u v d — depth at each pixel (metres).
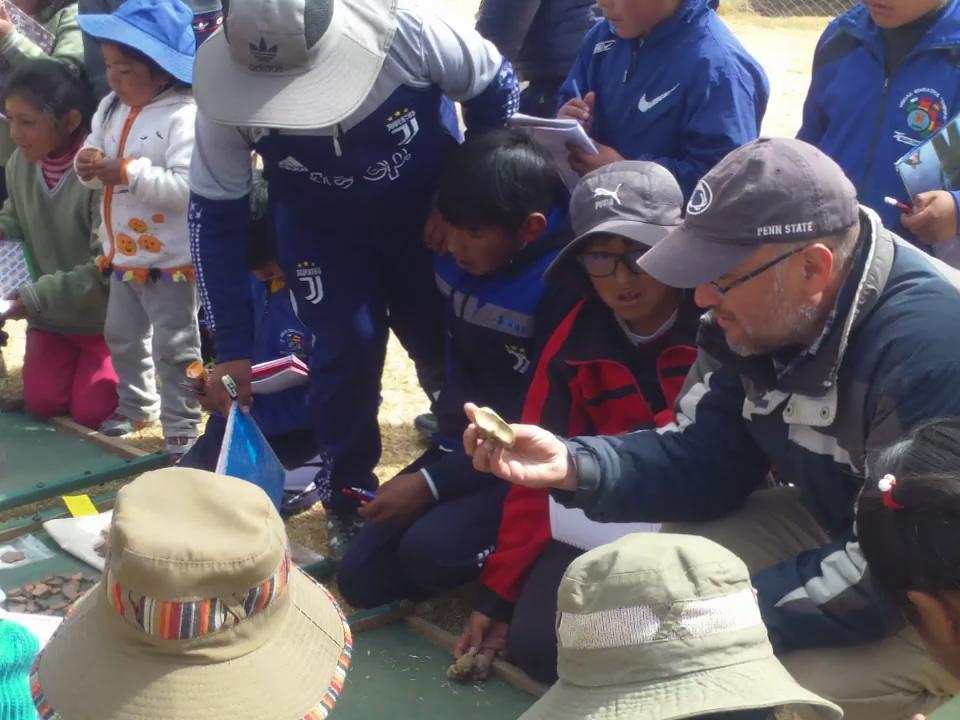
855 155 3.13
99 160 3.80
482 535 3.06
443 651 3.04
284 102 2.65
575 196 2.73
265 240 3.52
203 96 2.71
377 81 2.84
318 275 3.21
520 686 2.88
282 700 1.49
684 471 2.46
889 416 2.06
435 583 3.09
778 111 9.65
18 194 4.34
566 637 1.62
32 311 4.21
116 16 3.76
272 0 2.58
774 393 2.29
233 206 3.11
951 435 1.73
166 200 3.78
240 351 3.24
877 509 1.74
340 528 3.47
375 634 3.13
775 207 2.02
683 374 2.78
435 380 3.70
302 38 2.62
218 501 1.53
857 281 2.08
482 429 2.29
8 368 4.98
